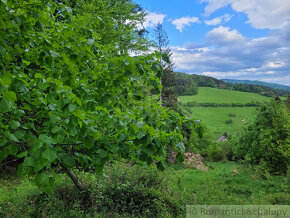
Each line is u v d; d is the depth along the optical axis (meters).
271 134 12.11
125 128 2.01
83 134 1.81
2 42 1.95
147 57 2.45
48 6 2.52
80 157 2.38
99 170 2.13
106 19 6.99
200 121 2.49
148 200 5.19
